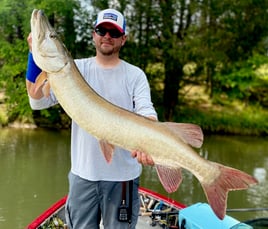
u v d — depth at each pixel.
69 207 2.69
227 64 16.06
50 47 2.13
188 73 16.42
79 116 2.23
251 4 15.51
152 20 15.68
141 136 2.19
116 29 2.48
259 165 10.71
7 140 12.68
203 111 15.77
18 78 14.72
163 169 2.22
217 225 4.02
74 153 2.65
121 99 2.56
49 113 14.46
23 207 7.34
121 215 2.60
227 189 2.19
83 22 15.42
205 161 2.21
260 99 16.20
